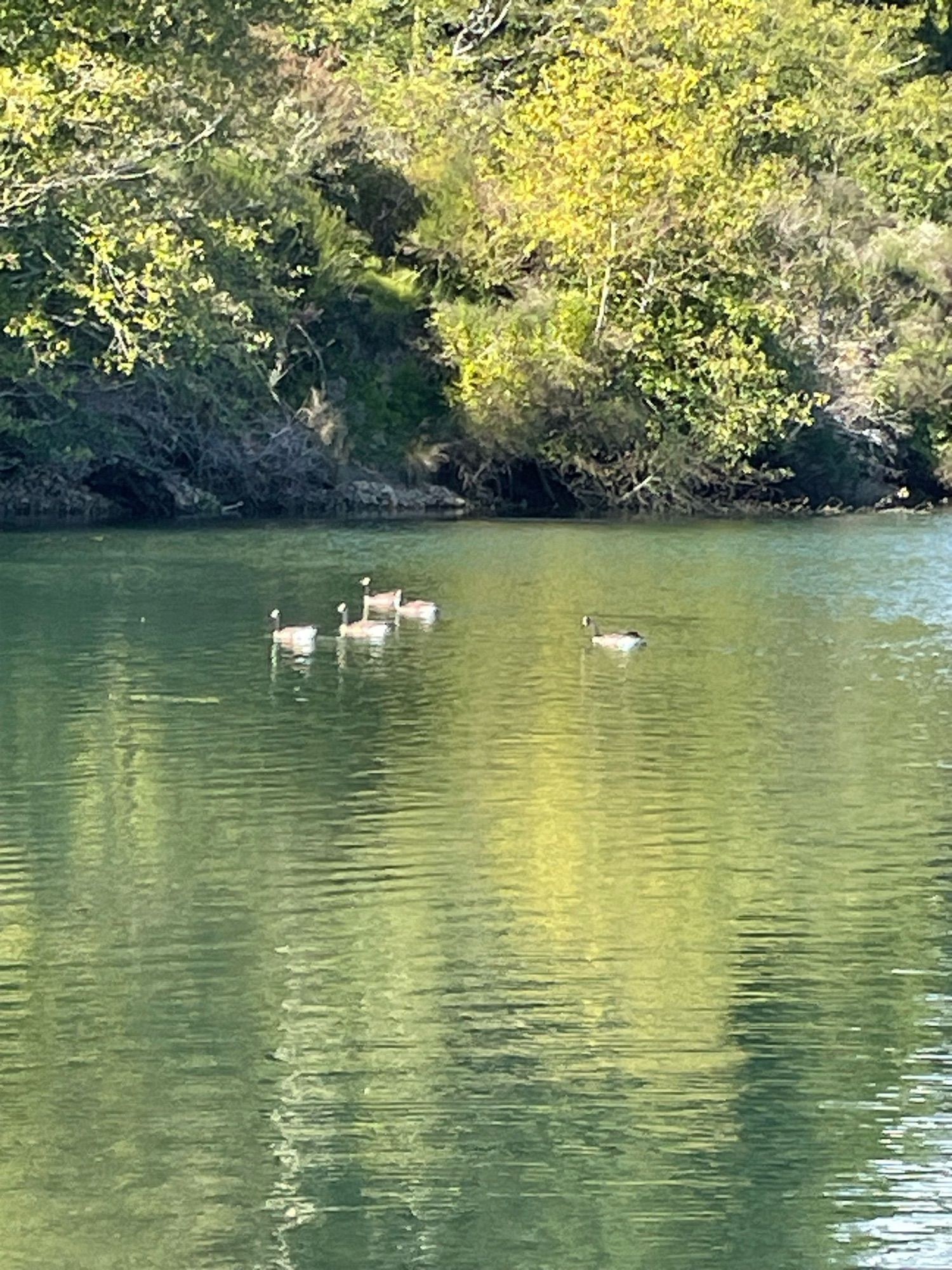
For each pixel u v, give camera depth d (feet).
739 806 69.67
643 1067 47.73
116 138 143.23
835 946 55.57
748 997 51.72
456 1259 39.81
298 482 175.42
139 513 169.99
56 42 141.49
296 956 54.75
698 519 179.11
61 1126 44.86
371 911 58.54
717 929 56.85
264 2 155.74
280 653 97.86
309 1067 47.70
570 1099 45.85
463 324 182.80
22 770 74.08
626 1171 42.73
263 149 171.01
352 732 80.43
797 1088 46.14
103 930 56.95
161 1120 45.16
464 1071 47.39
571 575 130.62
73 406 151.23
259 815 68.33
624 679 92.12
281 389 175.01
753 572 133.39
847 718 84.07
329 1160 43.32
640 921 57.57
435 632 104.99
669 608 115.55
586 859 63.36
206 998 51.83
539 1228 40.06
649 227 183.21
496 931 56.70
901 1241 40.14
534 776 73.77
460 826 67.00
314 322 178.91
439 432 183.52
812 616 112.57
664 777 73.82
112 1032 49.78
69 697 86.48
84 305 150.00
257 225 168.96
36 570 127.13
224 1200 41.57
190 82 149.59
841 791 71.77
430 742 78.89
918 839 65.67
